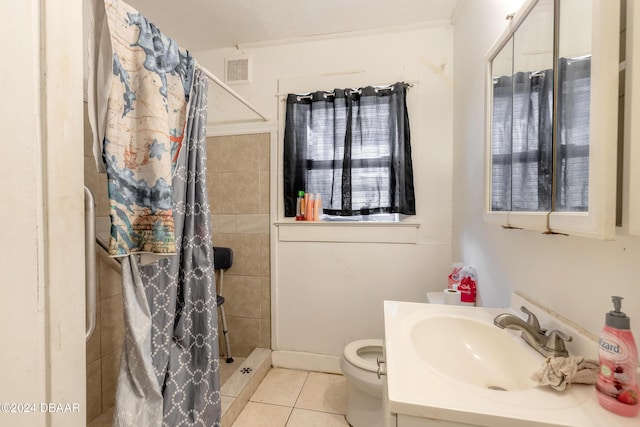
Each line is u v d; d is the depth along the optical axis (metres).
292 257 2.01
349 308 1.94
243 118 2.09
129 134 0.89
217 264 2.05
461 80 1.62
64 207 0.54
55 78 0.52
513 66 0.90
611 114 0.49
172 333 1.12
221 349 2.10
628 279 0.55
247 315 2.07
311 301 1.99
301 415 1.53
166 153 0.93
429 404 0.52
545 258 0.82
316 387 1.78
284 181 2.00
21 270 0.48
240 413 1.54
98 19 0.82
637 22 0.47
